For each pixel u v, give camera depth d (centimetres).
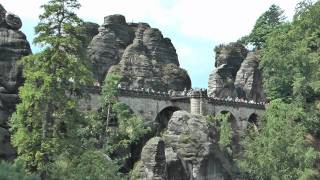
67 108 4241
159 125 7600
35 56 4200
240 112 9275
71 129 4256
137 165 6266
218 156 7238
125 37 9919
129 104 7569
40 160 3972
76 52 4334
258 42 12950
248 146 7688
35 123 4131
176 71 9619
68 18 4341
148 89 8362
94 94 6994
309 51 9612
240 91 10819
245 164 7319
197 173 6900
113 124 6738
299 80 8438
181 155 6950
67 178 4016
